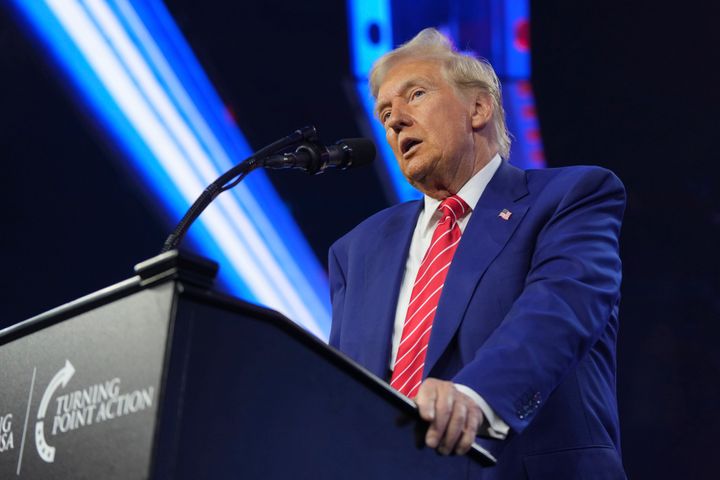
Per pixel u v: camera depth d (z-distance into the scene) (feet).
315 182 29.73
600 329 8.21
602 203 9.65
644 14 28.19
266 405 5.24
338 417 5.68
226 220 29.25
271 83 29.63
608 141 28.45
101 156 28.32
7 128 27.73
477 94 11.09
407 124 10.77
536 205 9.73
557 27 28.68
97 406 5.10
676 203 28.04
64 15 27.94
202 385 4.92
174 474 4.77
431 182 10.72
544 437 8.54
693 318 27.37
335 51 29.73
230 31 29.35
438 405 6.38
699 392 26.84
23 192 27.94
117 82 28.40
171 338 4.83
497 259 9.32
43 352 5.64
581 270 8.57
